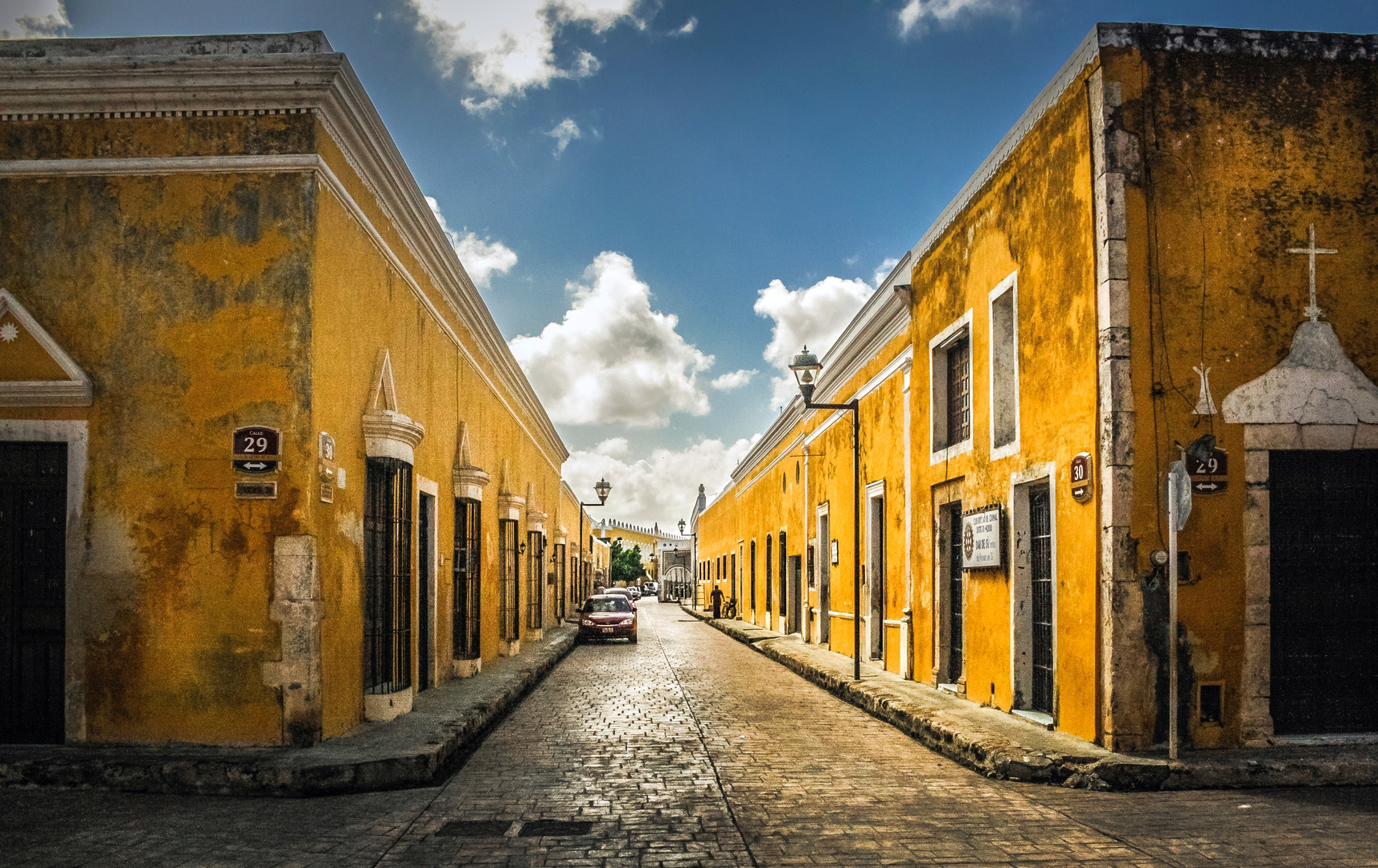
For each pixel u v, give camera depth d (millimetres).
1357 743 8344
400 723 9594
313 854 5730
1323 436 8508
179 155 8484
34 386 8273
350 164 9461
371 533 10250
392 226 11016
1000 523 10641
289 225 8453
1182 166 8586
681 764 8664
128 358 8406
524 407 22844
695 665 19266
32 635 8414
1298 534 8633
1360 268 8695
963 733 9062
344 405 9234
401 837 6129
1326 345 8594
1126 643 8211
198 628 8203
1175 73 8664
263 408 8336
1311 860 5559
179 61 8328
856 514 14742
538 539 24719
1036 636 10227
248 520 8250
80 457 8336
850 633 18641
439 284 13367
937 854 5711
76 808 6949
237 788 7379
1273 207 8648
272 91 8422
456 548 14695
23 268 8477
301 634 8195
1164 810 6867
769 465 31328
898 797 7324
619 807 6984
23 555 8453
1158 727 8180
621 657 21344
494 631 17609
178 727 8133
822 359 21531
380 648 10383
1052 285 9516
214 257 8445
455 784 7828
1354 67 8867
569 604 37438
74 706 8164
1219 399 8453
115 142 8508
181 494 8297
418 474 12000
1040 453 9742
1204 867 5422
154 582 8234
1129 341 8375
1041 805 7070
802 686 15500
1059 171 9383
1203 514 8383
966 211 12141
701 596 57594
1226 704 8266
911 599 14227
